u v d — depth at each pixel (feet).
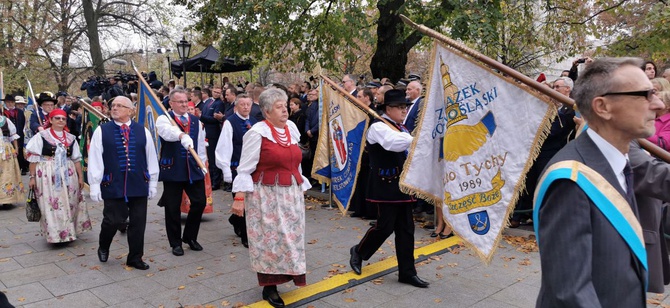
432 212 22.15
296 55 41.11
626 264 5.11
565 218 5.17
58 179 18.39
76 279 15.05
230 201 26.76
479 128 10.14
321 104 19.31
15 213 24.93
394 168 13.79
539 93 9.12
